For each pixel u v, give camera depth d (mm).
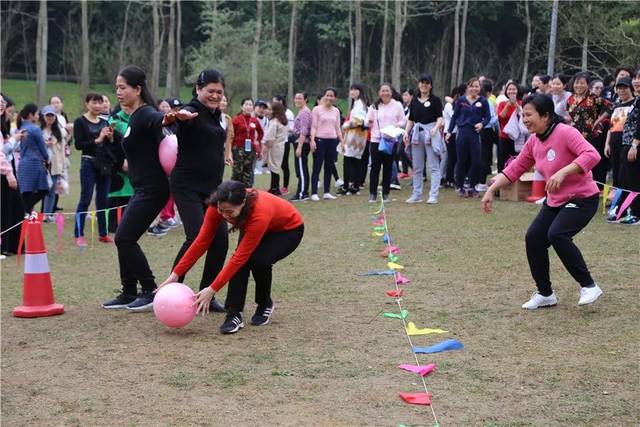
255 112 14609
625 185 9953
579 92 11414
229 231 6082
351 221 11391
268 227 5945
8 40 46875
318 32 45125
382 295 7055
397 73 31844
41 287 6707
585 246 8719
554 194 6156
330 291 7277
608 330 5730
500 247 9000
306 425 4184
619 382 4703
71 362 5371
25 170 10289
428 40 44875
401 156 17250
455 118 13102
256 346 5625
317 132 13742
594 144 11430
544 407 4367
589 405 4375
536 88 13219
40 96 33062
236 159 12578
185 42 50656
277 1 44688
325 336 5836
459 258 8523
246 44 40688
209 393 4699
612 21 26641
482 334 5777
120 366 5254
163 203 6730
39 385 4926
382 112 13008
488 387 4699
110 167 10078
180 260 6074
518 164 6402
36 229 6723
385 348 5512
